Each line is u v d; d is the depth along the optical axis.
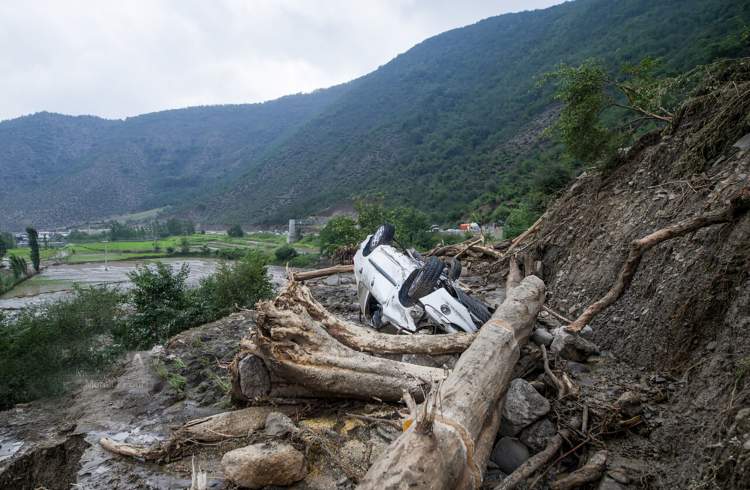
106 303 8.33
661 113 8.11
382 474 2.03
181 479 3.24
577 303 5.59
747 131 4.71
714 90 5.66
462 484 2.28
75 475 3.56
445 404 2.65
